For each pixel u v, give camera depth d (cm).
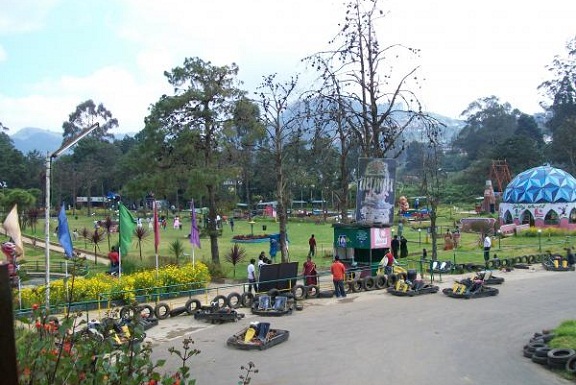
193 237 2675
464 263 3144
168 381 587
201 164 3038
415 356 1475
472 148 14650
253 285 2389
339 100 2938
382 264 2611
